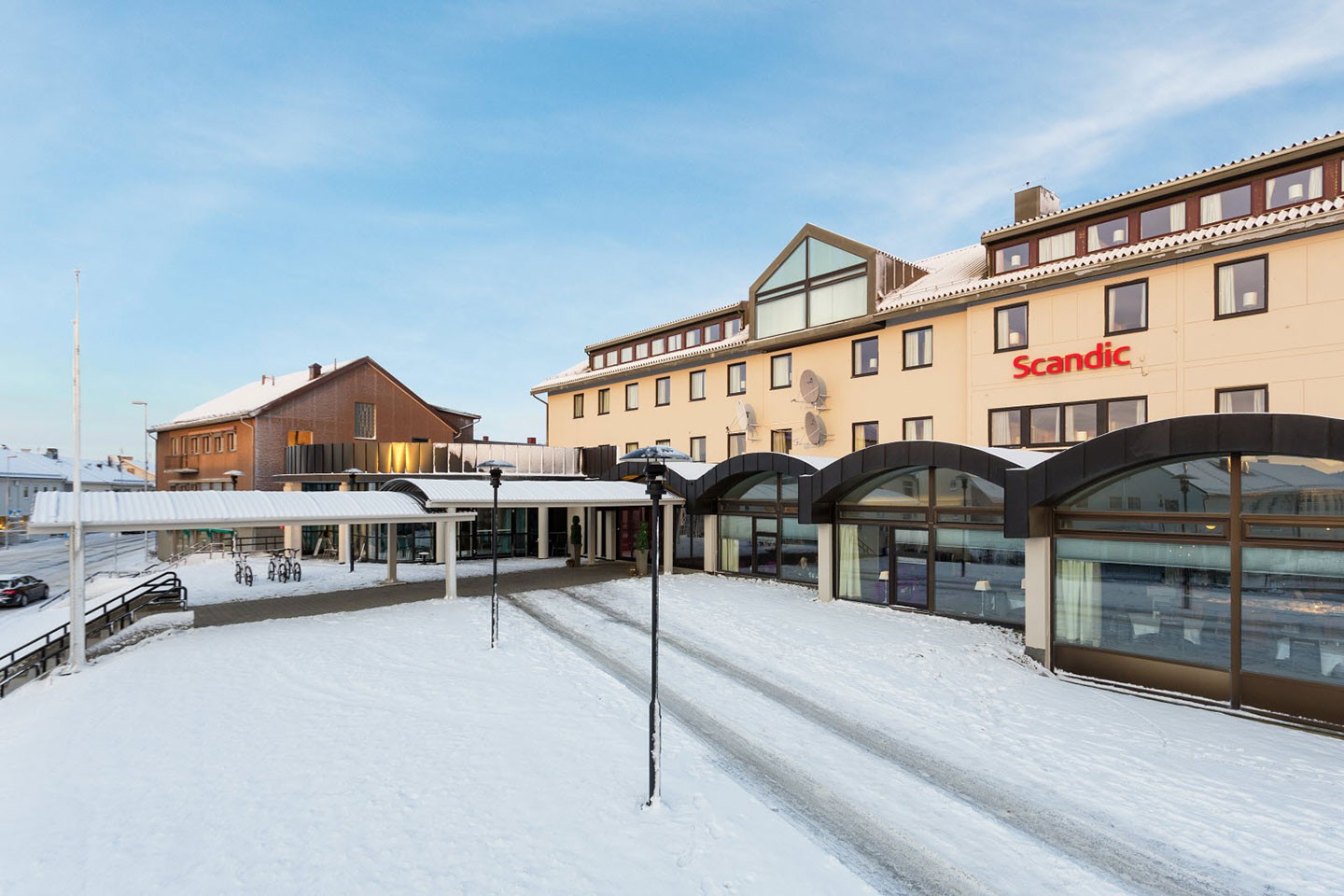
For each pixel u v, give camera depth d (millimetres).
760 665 12812
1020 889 6215
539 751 8969
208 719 10195
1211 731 9898
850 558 18453
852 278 24016
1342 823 7262
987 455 14125
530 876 6246
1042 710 10664
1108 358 17641
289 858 6555
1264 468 10711
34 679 13789
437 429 44625
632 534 27531
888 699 11086
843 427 24359
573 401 37719
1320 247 14695
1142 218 17984
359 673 12352
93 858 6617
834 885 6219
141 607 17703
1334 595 10008
